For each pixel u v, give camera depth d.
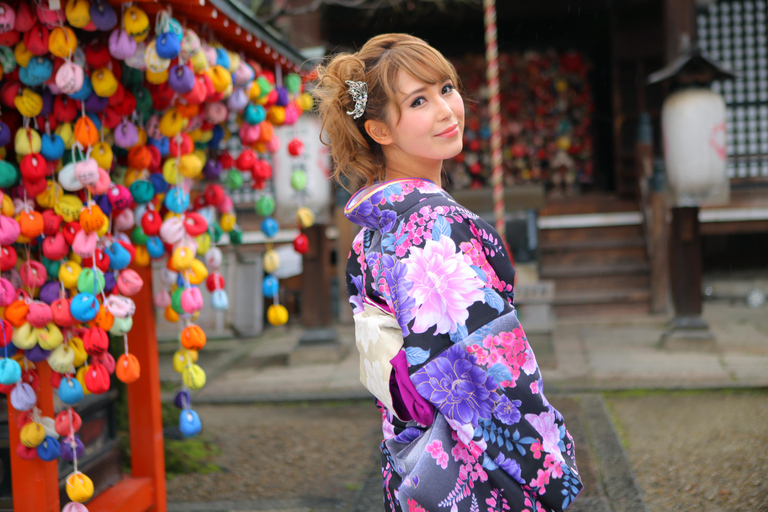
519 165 11.41
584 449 3.45
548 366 5.14
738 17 8.23
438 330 1.13
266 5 7.64
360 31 10.27
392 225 1.23
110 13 1.67
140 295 2.35
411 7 8.91
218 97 2.06
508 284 1.22
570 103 11.34
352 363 5.70
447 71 1.26
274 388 5.02
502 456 1.13
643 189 7.88
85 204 1.89
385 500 1.35
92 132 1.73
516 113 11.39
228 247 7.01
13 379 1.64
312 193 5.24
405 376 1.18
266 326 7.57
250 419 4.39
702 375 4.70
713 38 8.35
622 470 3.13
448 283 1.14
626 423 3.90
